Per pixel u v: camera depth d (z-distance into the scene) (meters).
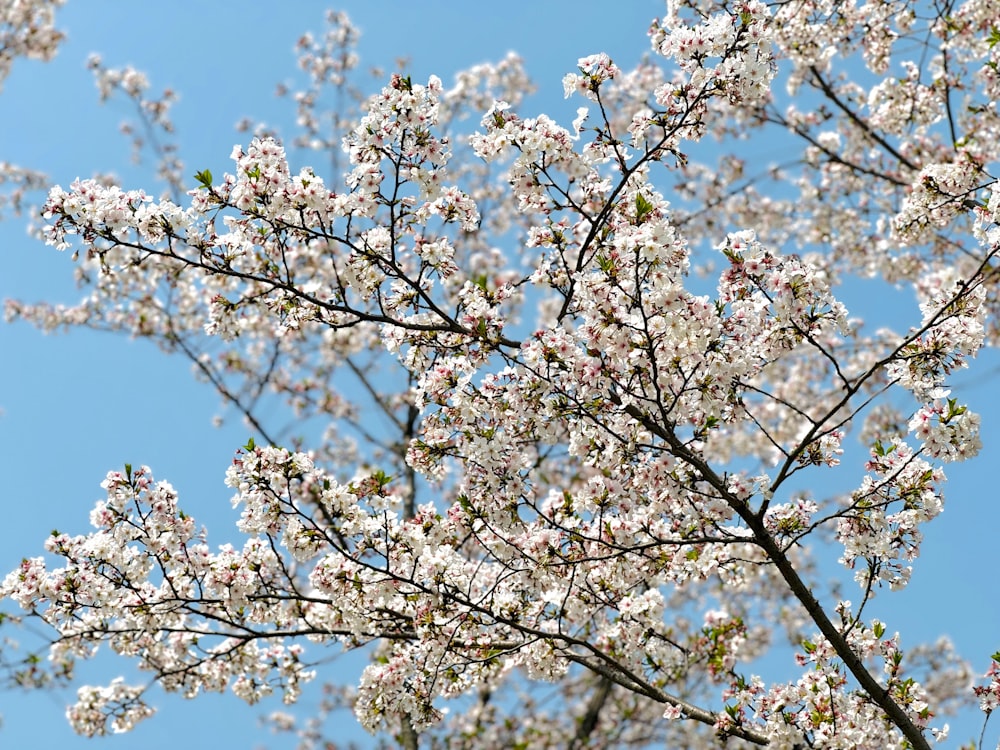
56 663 7.82
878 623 5.95
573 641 6.03
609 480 5.80
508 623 5.90
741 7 5.36
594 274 5.15
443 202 5.56
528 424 5.64
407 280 5.55
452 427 5.71
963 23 8.92
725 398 5.43
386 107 5.26
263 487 5.68
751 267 5.25
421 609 5.99
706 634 7.80
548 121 5.41
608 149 5.56
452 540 6.12
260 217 5.32
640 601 6.46
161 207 5.29
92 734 7.73
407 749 9.53
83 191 5.17
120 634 7.01
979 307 5.36
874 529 5.51
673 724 13.34
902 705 5.88
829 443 5.60
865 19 9.30
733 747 11.84
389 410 12.16
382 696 6.27
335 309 5.49
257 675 7.26
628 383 5.38
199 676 7.30
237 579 6.29
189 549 6.38
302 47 13.48
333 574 6.02
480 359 5.57
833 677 5.88
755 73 5.31
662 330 5.24
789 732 5.83
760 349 5.47
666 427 5.41
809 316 5.30
